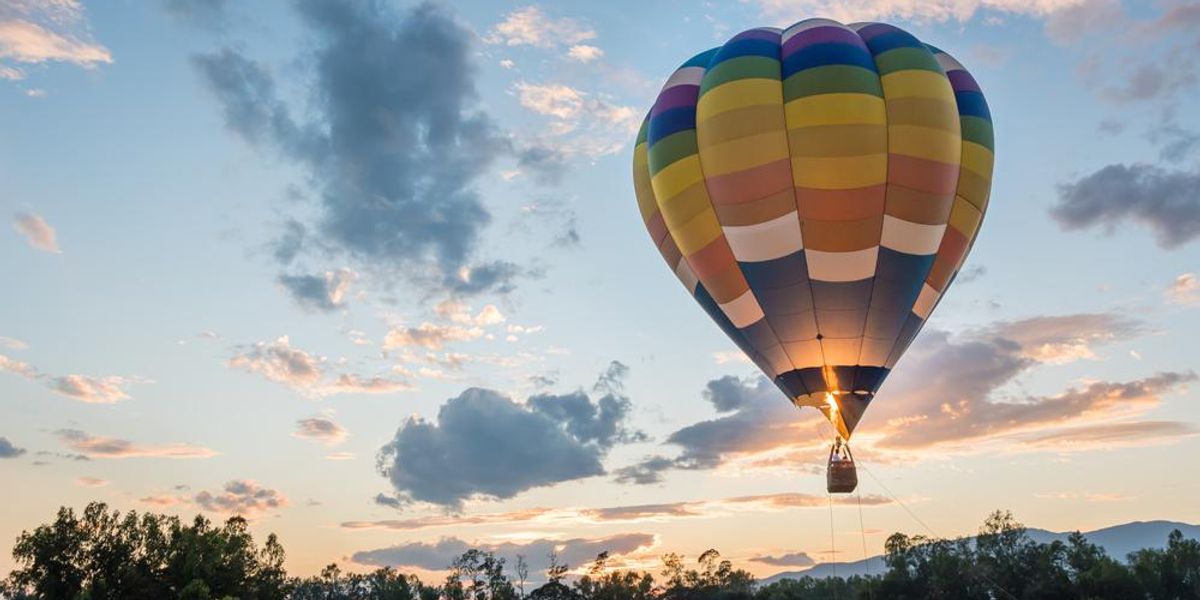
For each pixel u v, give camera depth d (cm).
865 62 3247
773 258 3244
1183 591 11269
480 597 13350
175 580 5772
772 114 3184
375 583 13788
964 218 3316
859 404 3300
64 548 5619
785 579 14275
